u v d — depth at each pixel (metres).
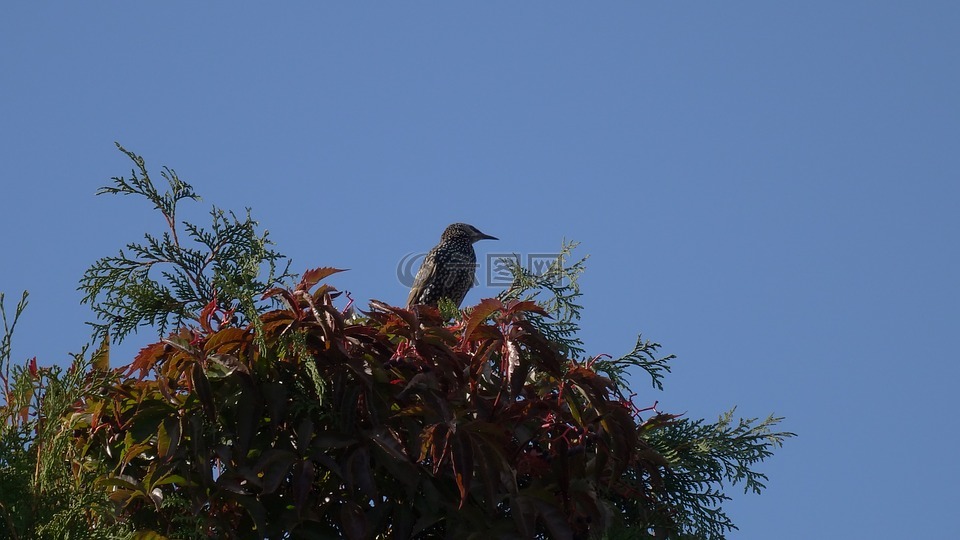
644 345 12.02
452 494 9.73
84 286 11.61
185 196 12.15
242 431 9.31
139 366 9.69
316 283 9.91
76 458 9.81
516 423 10.09
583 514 10.11
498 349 10.14
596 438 10.16
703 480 11.89
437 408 9.41
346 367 9.68
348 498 9.67
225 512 9.52
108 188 11.97
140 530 9.28
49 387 9.31
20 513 8.80
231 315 10.11
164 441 9.29
